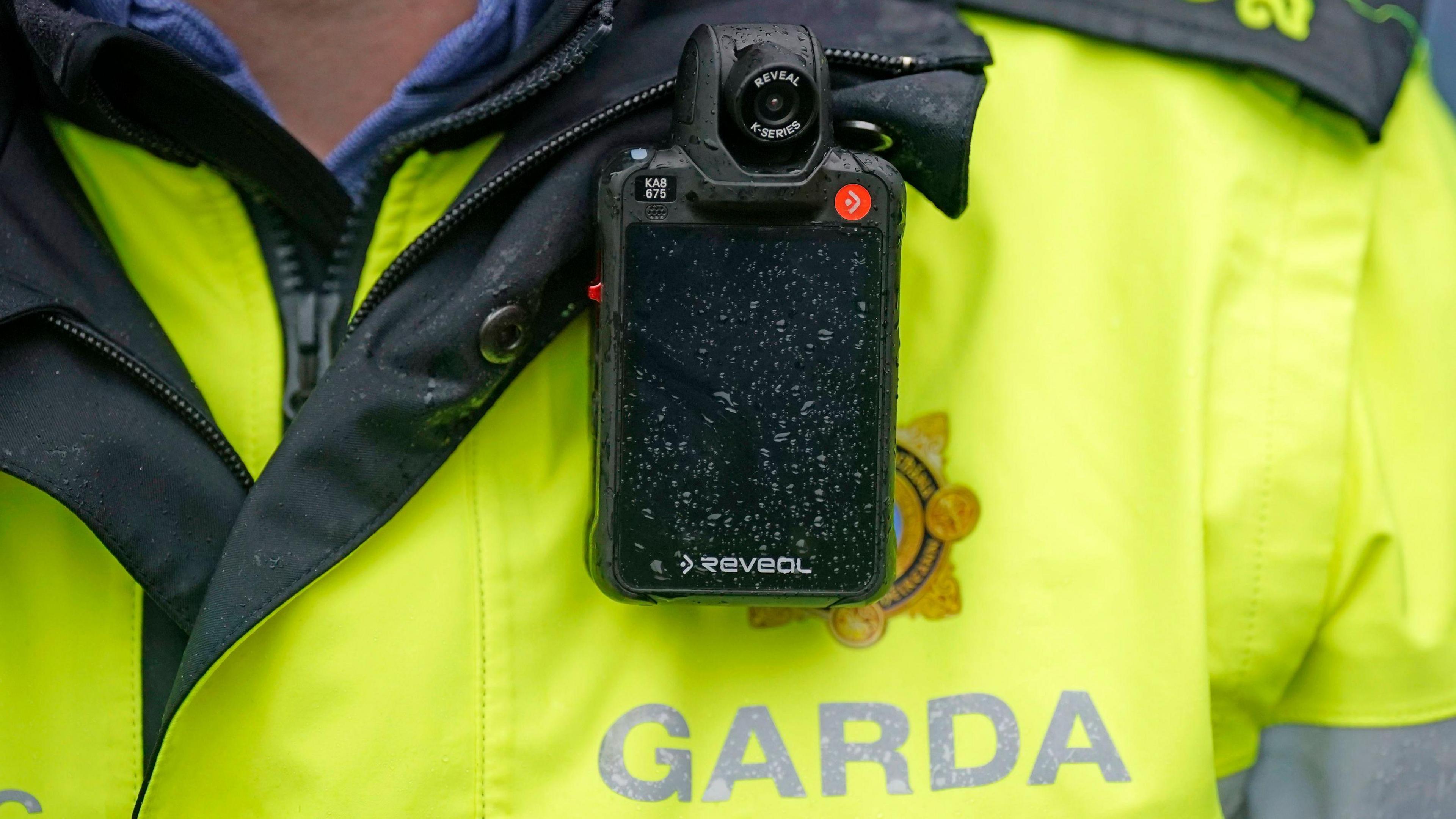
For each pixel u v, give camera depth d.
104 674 0.76
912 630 0.76
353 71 0.77
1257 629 0.77
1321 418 0.77
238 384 0.77
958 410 0.77
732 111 0.73
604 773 0.75
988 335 0.77
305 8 0.77
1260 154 0.79
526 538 0.75
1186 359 0.77
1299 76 0.78
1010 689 0.76
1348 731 0.78
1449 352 0.79
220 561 0.74
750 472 0.74
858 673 0.76
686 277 0.74
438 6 0.77
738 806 0.75
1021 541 0.77
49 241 0.75
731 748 0.75
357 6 0.77
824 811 0.75
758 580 0.74
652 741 0.75
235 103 0.74
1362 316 0.79
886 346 0.74
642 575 0.74
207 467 0.75
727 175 0.73
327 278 0.77
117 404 0.75
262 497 0.74
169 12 0.76
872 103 0.75
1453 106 1.01
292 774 0.74
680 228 0.74
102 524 0.74
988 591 0.76
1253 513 0.77
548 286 0.75
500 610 0.75
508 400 0.76
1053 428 0.77
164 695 0.76
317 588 0.74
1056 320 0.78
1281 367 0.77
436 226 0.75
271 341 0.77
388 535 0.75
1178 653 0.76
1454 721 0.78
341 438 0.74
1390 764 0.78
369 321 0.75
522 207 0.75
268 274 0.77
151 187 0.76
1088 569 0.76
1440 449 0.79
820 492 0.74
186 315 0.77
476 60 0.77
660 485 0.74
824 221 0.74
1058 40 0.80
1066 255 0.78
